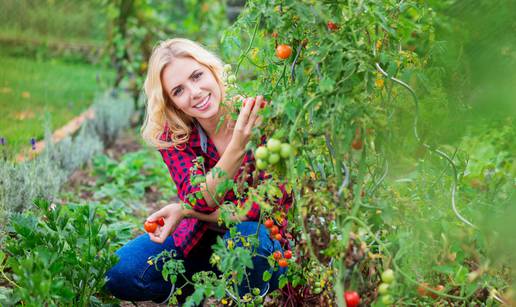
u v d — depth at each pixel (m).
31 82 7.78
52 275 2.14
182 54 2.43
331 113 1.81
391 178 2.12
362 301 1.94
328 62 1.88
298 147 1.92
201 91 2.42
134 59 7.00
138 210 4.37
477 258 2.10
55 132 5.52
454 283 2.04
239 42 2.31
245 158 2.43
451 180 2.27
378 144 2.00
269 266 2.44
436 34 2.85
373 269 1.89
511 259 2.03
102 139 5.90
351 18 1.88
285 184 2.09
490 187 2.45
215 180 2.26
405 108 2.16
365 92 1.90
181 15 8.12
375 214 1.95
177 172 2.52
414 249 2.00
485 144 3.33
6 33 9.24
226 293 2.47
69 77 8.79
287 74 2.16
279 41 2.08
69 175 4.66
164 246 2.62
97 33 11.05
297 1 1.84
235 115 2.26
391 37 2.16
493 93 2.06
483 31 2.19
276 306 2.44
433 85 2.31
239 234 2.31
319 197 1.85
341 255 1.83
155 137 2.56
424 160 2.25
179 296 2.72
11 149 4.49
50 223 2.44
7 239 2.93
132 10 7.04
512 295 2.01
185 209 2.40
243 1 7.86
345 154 1.89
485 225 2.00
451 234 2.09
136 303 2.95
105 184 4.65
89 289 2.46
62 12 10.38
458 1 2.71
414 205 2.05
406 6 2.21
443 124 2.25
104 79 7.96
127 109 6.74
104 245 2.42
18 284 2.47
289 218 2.24
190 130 2.53
